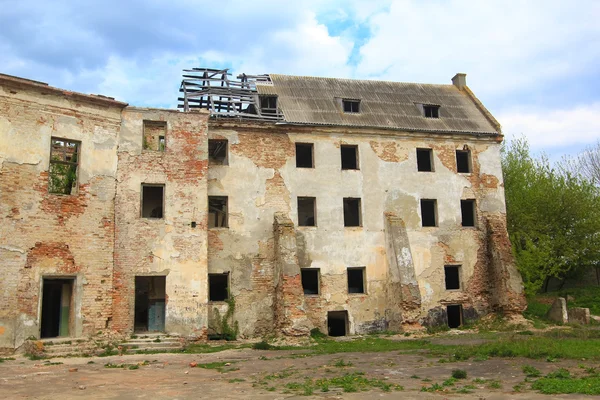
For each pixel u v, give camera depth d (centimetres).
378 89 3030
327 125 2608
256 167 2492
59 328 1883
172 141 2209
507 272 2662
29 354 1683
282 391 1036
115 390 1066
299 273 2269
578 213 3341
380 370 1317
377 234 2608
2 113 1798
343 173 2619
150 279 2173
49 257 1834
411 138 2764
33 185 1833
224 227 2411
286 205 2502
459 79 3278
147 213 2338
